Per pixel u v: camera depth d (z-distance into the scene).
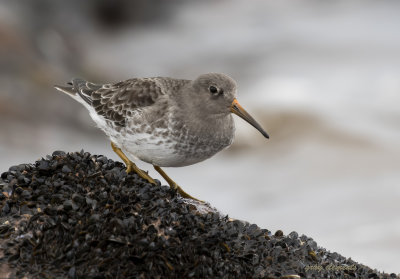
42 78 19.69
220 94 8.33
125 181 7.03
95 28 30.75
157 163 8.41
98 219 6.11
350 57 26.44
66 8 28.41
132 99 8.44
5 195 6.69
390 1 32.91
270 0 35.12
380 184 14.92
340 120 19.47
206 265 5.98
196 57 29.48
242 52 29.27
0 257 5.90
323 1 34.28
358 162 16.58
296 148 17.97
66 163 7.16
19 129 16.97
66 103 18.84
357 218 13.06
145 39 31.50
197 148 8.31
